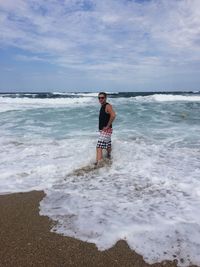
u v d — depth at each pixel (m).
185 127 13.14
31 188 5.92
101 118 7.53
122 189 5.82
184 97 33.34
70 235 4.17
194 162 7.68
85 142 9.86
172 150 8.97
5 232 4.27
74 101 27.80
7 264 3.57
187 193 5.55
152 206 5.00
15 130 12.50
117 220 4.53
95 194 5.58
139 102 27.38
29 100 27.81
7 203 5.22
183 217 4.57
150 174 6.64
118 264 3.59
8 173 6.83
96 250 3.84
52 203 5.20
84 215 4.73
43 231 4.29
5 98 28.67
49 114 17.39
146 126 13.34
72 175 6.69
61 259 3.67
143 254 3.74
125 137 10.80
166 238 4.02
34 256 3.73
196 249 3.78
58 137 10.96
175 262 3.59
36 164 7.54
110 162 7.54
